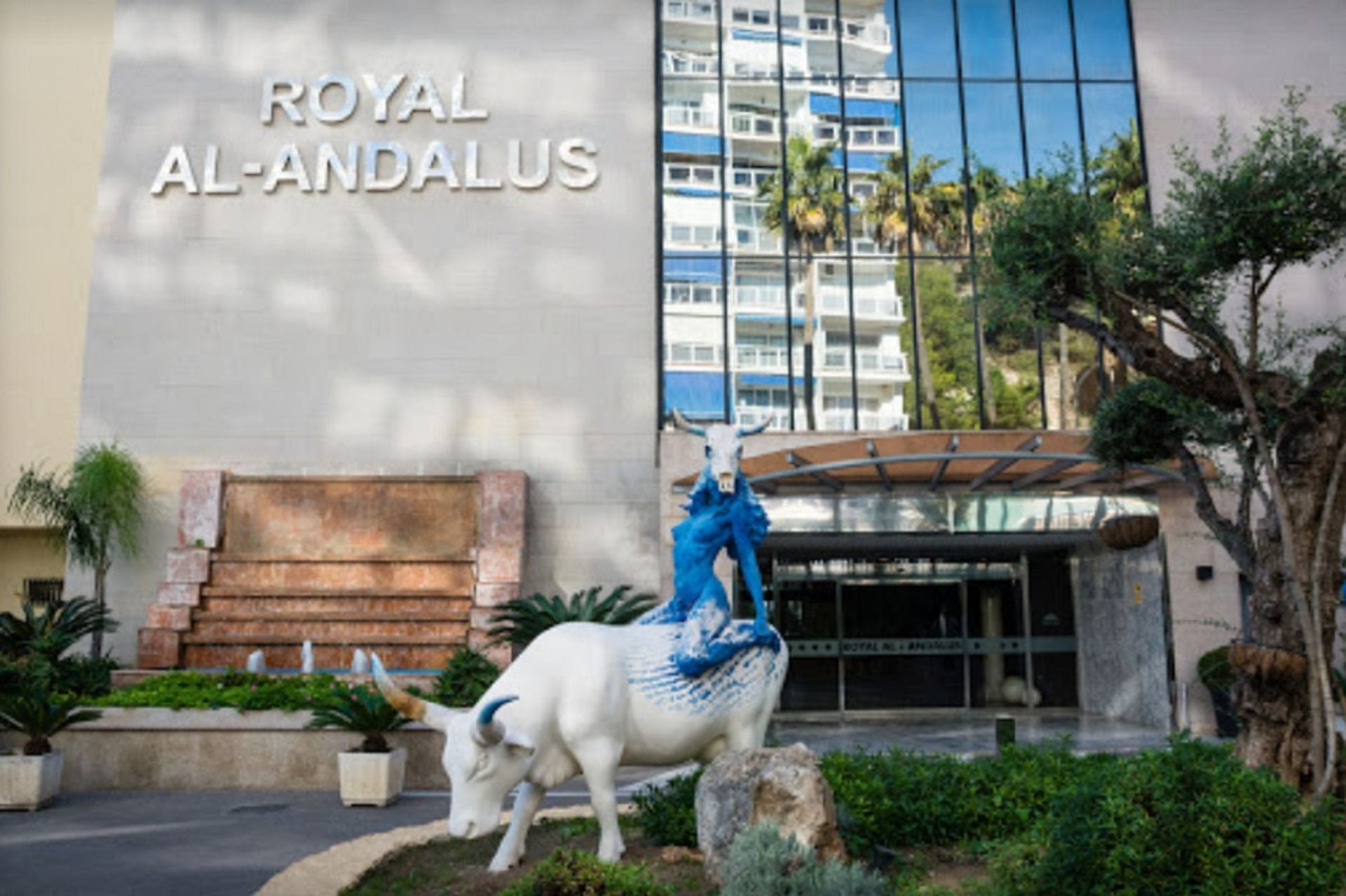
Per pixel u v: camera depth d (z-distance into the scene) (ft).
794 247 65.77
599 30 67.97
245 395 63.21
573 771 23.49
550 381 63.62
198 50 67.26
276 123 66.49
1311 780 24.99
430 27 67.72
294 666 57.67
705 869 21.65
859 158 66.95
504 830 28.81
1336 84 66.80
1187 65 67.46
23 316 66.85
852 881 17.65
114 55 67.05
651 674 23.38
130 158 65.77
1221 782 18.34
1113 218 28.40
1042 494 59.98
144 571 61.00
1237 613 57.47
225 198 65.36
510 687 22.71
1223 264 26.35
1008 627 68.54
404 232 65.16
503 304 64.44
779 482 59.21
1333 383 26.21
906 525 59.77
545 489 62.28
